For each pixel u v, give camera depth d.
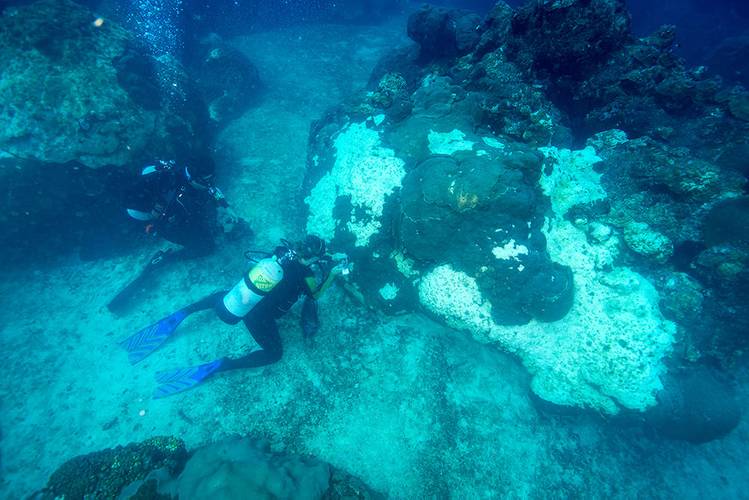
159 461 3.18
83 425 3.58
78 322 4.39
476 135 4.25
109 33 5.61
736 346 4.01
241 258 5.02
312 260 3.50
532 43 5.10
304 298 4.52
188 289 4.70
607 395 3.59
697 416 3.57
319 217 4.69
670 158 4.20
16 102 4.61
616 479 3.62
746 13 17.80
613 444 3.82
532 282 3.51
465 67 6.00
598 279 3.80
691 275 3.99
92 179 4.80
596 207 4.04
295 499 2.75
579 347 3.67
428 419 3.67
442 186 3.57
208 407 3.68
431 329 4.26
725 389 3.94
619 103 4.94
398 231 3.94
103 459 3.15
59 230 4.90
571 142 4.71
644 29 19.56
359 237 4.25
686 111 4.89
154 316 4.46
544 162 4.06
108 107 4.94
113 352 4.12
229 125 7.29
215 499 2.61
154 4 8.89
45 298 4.61
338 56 10.32
